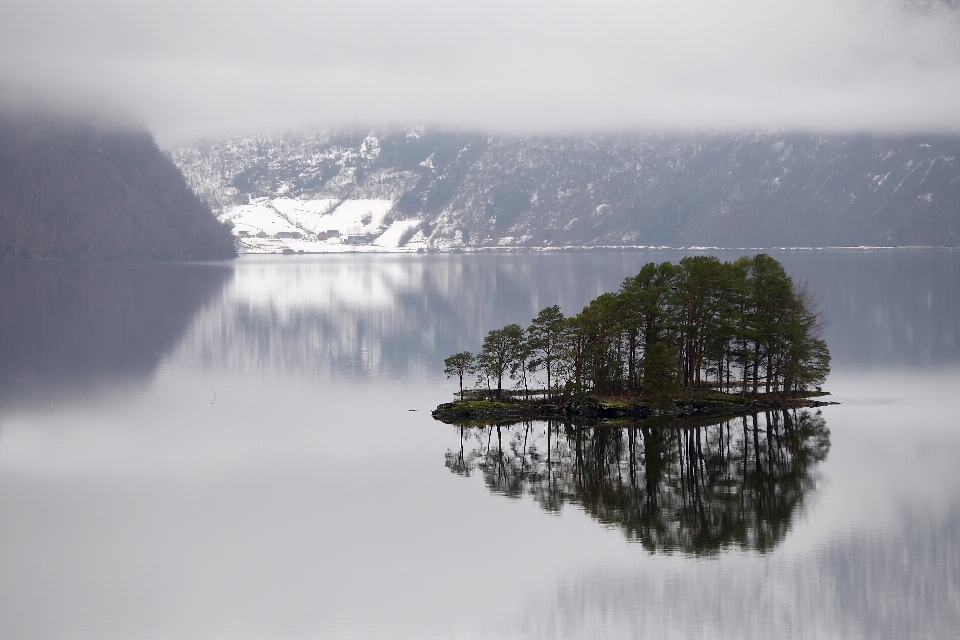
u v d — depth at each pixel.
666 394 165.38
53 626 91.06
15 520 119.25
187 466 143.50
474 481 132.38
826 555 103.81
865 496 121.44
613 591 96.69
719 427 156.62
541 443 150.62
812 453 140.75
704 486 127.19
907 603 92.38
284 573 101.88
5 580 101.12
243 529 115.19
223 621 91.94
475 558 104.94
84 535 113.62
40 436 164.12
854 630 88.19
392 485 131.50
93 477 137.88
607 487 127.88
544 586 98.00
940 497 120.25
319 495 127.56
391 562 104.31
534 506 121.38
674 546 107.38
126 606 95.06
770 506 118.75
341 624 91.00
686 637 87.69
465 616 92.19
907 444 144.62
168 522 117.88
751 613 91.81
